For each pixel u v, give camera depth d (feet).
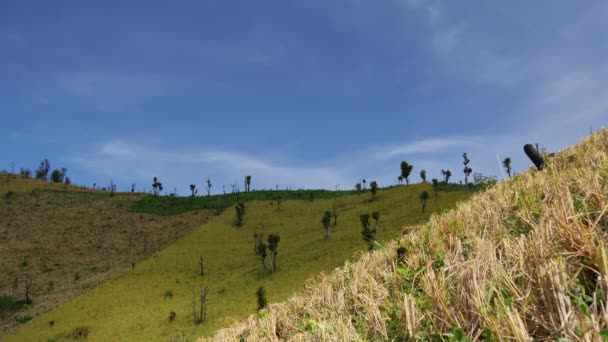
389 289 9.04
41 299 184.96
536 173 15.43
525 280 5.74
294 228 250.98
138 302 163.73
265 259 200.44
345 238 202.90
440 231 12.14
